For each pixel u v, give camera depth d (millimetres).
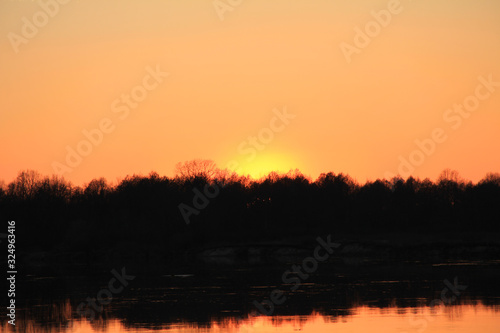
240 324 49375
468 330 45594
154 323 50438
